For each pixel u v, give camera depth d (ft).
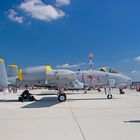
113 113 43.60
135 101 70.03
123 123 33.04
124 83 83.35
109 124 32.42
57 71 71.20
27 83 75.56
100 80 82.33
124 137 24.79
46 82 72.84
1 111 49.06
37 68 74.02
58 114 43.34
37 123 34.12
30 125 32.63
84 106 56.85
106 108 51.83
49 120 36.68
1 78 76.02
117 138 24.39
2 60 76.28
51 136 25.80
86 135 25.98
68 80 72.64
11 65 79.36
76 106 57.21
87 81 81.92
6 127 31.35
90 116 40.22
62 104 63.00
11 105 62.34
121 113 43.45
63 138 24.79
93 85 82.38
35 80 73.97
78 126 31.37
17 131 28.68
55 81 73.10
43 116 41.09
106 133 26.84
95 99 79.71
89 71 82.79
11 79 76.95
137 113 43.39
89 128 29.89
